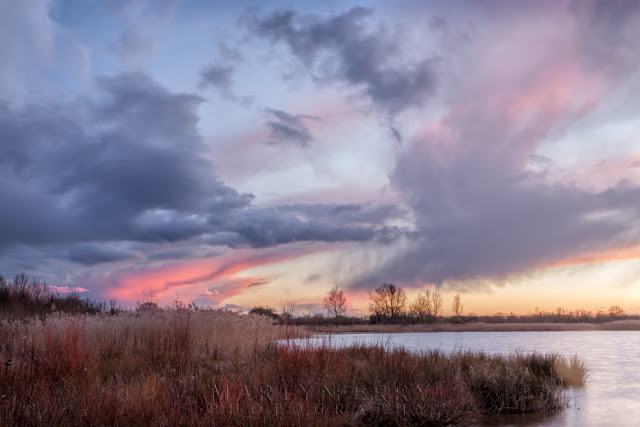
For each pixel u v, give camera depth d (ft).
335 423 22.71
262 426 19.94
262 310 61.98
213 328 49.83
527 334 134.10
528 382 32.60
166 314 52.31
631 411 29.40
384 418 24.17
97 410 19.75
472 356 40.78
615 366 53.93
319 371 31.12
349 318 191.93
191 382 27.37
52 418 19.16
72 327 39.47
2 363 27.35
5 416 18.67
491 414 28.86
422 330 163.84
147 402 20.81
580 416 28.14
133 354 39.04
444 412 23.97
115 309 74.69
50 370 28.78
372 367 32.76
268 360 36.42
